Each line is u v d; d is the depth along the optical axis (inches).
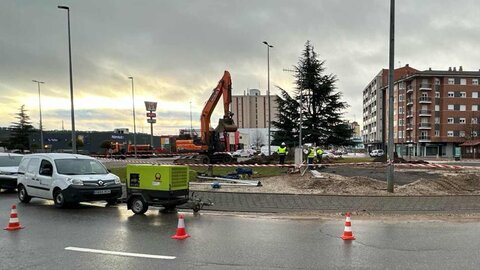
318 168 1034.7
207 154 1224.8
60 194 482.9
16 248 281.3
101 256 258.7
